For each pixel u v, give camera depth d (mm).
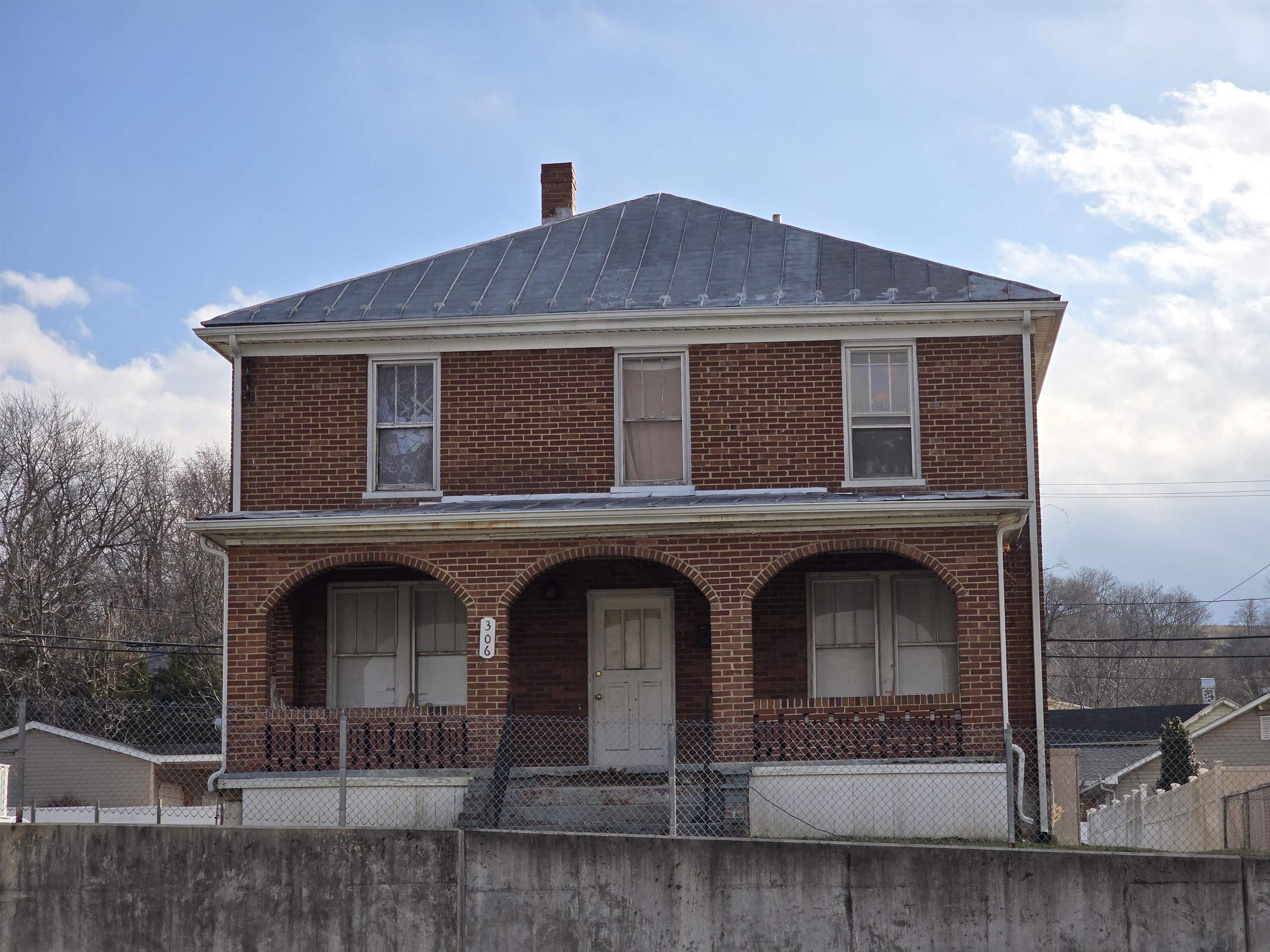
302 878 12469
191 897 12492
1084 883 11766
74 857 12609
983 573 16656
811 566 18531
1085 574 76938
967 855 11922
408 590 19031
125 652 35656
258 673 17219
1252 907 11594
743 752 16578
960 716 16516
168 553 45594
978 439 18297
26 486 42281
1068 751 19188
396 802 16516
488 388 18984
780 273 19641
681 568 16984
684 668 18703
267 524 17156
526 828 15797
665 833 15602
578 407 18828
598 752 18656
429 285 20094
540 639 18938
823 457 18438
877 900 11961
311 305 19578
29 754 30344
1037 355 20172
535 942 12281
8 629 36469
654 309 18688
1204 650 73062
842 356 18641
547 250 21062
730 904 12125
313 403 19062
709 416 18656
